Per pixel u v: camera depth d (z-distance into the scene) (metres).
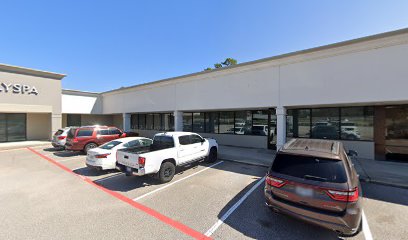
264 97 9.80
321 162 3.64
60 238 3.57
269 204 3.93
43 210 4.65
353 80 7.56
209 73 11.95
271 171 4.01
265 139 12.80
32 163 9.41
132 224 4.03
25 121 17.64
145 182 6.62
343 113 10.07
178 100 13.73
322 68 8.20
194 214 4.43
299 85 8.77
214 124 15.55
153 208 4.73
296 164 3.83
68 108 19.44
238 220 4.16
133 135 13.95
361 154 9.55
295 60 8.83
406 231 3.71
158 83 15.00
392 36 6.78
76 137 10.89
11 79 14.73
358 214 3.22
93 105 21.17
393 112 9.36
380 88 7.08
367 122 9.52
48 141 17.06
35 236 3.63
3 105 14.30
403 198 5.16
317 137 10.77
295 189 3.60
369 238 3.50
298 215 3.52
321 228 3.84
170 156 6.82
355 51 7.50
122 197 5.40
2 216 4.37
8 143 15.84
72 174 7.63
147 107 16.22
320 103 8.25
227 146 13.98
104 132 11.92
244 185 6.23
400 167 7.70
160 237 3.59
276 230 3.79
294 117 11.52
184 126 17.62
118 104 19.45
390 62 6.90
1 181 6.79
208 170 7.96
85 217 4.32
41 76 16.33
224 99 11.30
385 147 9.53
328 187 3.31
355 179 3.57
